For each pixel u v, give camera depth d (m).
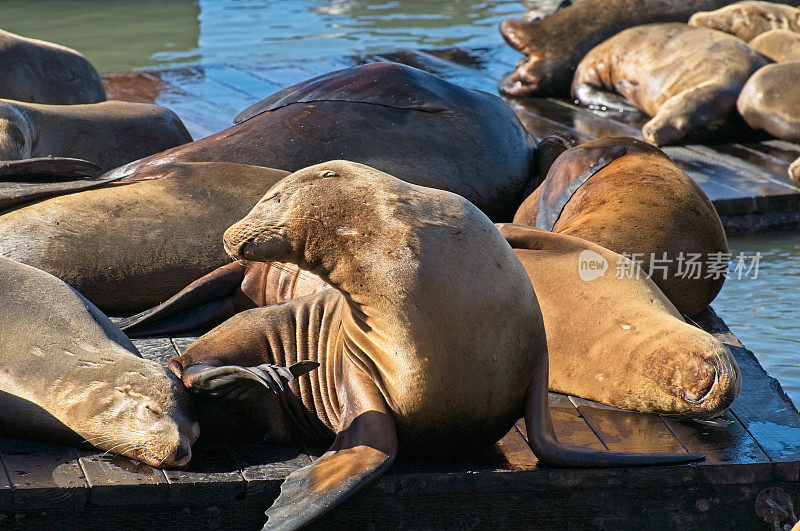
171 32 63.28
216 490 16.98
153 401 17.20
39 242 23.67
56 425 17.61
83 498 16.62
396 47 60.81
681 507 18.34
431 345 16.55
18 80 37.41
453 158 28.72
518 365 17.27
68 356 17.91
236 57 57.53
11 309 18.41
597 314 20.67
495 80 54.91
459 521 17.89
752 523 18.53
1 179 26.30
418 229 16.53
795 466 18.33
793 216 36.84
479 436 17.80
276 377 16.36
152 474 17.08
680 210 25.16
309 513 15.51
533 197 28.86
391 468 17.73
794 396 23.86
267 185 25.41
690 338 19.39
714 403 18.92
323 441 18.62
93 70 40.62
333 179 17.03
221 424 18.25
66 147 30.75
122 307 24.05
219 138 28.53
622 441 18.86
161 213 24.38
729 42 48.16
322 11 70.69
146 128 32.38
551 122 48.19
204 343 18.64
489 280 16.72
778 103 43.62
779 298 30.22
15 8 67.88
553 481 17.78
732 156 42.47
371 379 17.39
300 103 29.12
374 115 28.64
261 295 22.92
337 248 16.70
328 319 18.69
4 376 17.89
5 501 16.39
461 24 67.44
